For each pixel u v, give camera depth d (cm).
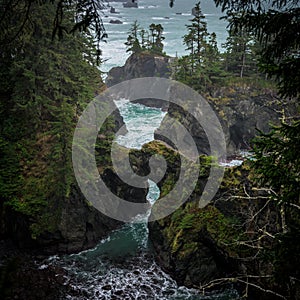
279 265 734
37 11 2322
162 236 2200
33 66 2419
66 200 2294
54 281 1988
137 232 2478
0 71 2531
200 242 1980
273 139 763
